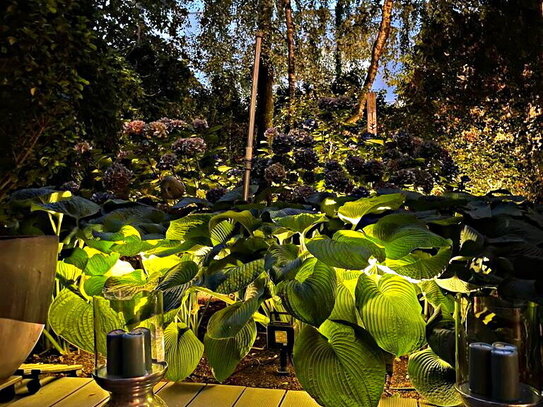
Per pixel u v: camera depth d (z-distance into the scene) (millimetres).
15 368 1407
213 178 3225
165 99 7359
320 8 6645
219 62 7391
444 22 6375
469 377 1030
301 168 3135
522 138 6316
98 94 4246
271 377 1532
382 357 1284
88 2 4301
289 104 5469
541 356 1091
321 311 1221
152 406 1100
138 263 2049
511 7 6273
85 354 1782
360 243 1329
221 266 1442
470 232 1480
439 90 6688
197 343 1551
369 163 2977
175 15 7309
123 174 2645
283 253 1354
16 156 2445
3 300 1332
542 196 6094
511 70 6383
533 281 1159
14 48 2369
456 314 1135
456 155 6125
